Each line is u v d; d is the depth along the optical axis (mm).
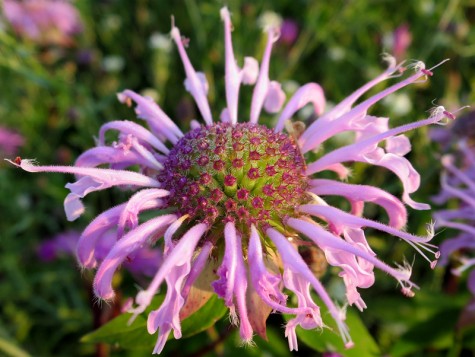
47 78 148
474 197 101
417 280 126
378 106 143
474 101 151
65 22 178
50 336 133
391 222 69
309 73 178
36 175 151
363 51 188
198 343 113
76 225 142
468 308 94
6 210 151
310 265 71
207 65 158
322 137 75
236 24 168
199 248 65
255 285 60
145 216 86
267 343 110
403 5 193
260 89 81
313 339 81
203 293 66
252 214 68
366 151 68
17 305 140
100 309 95
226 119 83
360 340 83
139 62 184
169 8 189
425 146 135
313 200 71
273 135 74
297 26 177
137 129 75
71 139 163
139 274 104
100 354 110
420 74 69
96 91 172
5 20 173
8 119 167
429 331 107
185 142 73
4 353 111
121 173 67
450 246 95
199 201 67
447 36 161
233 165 69
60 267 137
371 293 121
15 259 140
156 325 58
